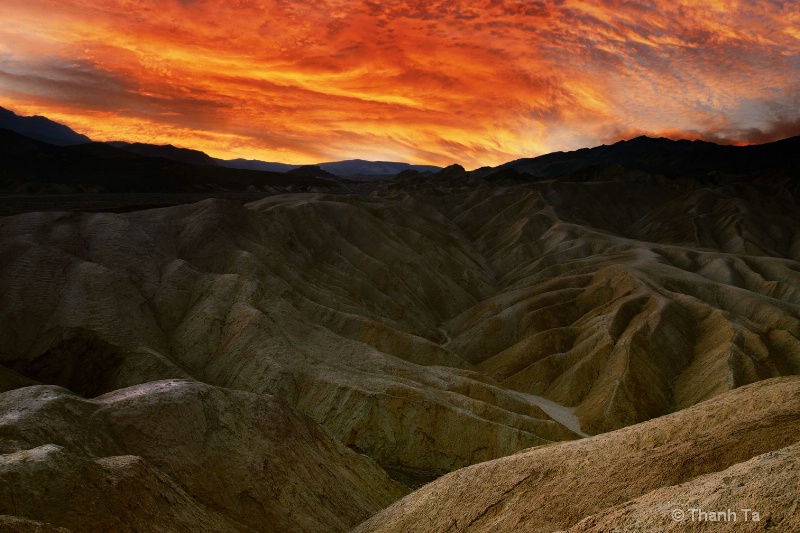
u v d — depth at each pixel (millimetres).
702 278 93188
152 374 49281
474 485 25328
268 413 33625
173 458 27297
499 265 128625
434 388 52750
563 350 75375
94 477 21578
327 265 90375
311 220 97688
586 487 20172
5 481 19422
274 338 52875
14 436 23422
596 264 106812
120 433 27219
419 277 98250
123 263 62906
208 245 72562
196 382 32562
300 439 33906
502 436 45250
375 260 94812
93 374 50469
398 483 39281
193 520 23750
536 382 70562
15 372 49156
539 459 24844
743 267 104312
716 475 15672
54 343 51562
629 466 20203
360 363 54344
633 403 59344
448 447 45156
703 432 21047
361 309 73312
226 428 30734
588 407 61344
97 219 67688
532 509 20719
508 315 84938
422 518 25453
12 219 64938
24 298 54281
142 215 76750
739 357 63531
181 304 59719
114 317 53750
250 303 57844
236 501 27516
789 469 13938
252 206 115562
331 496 31297
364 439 44969
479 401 49688
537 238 138125
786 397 21859
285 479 29953
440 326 91438
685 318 75750
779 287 96062
